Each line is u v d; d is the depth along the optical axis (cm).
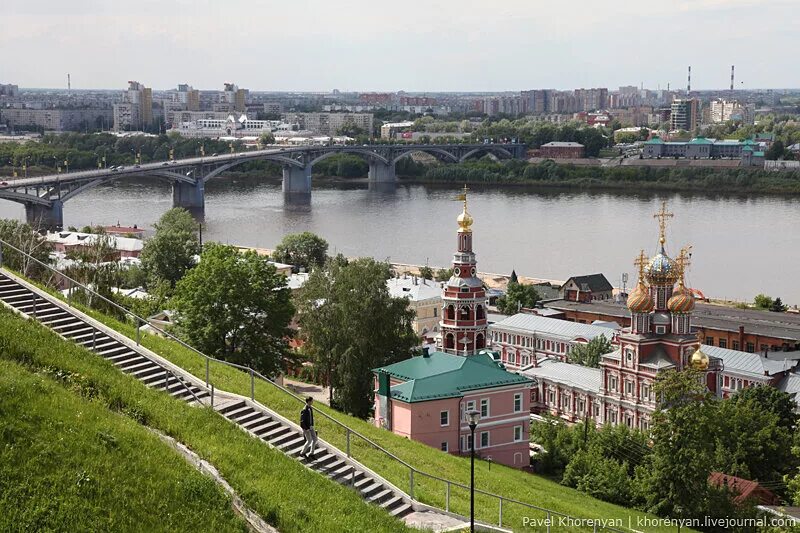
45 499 4244
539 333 17512
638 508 9606
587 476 9962
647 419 13162
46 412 4803
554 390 14538
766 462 11044
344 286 13288
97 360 5956
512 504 7225
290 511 5100
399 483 6431
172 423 5550
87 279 12506
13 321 5881
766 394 12862
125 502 4450
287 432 6244
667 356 13212
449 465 7975
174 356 7119
